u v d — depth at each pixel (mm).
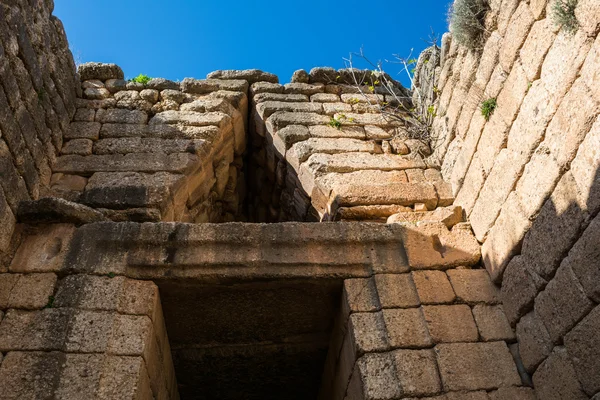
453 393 5273
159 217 6801
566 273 5051
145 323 5609
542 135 5633
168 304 6352
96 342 5316
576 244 4953
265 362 7398
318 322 6902
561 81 5383
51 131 7387
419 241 6492
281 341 7164
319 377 7809
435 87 8266
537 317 5449
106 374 5172
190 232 6176
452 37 7734
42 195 6887
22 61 6555
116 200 6848
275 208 9625
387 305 5887
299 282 6156
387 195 7332
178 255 6047
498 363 5555
